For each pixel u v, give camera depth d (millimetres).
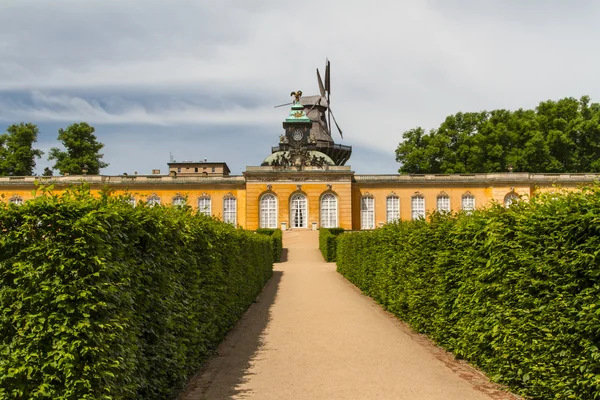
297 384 10148
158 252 8930
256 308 20938
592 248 7305
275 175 67688
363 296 24438
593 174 66500
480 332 10641
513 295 9289
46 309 6105
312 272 39062
